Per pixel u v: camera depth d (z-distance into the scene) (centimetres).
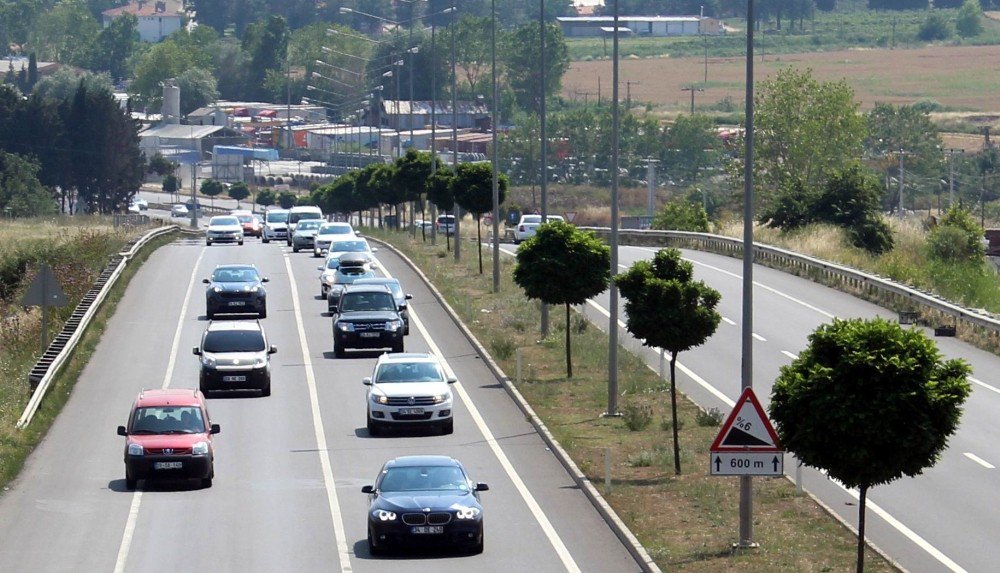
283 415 8712
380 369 8362
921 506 6156
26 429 8081
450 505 5512
